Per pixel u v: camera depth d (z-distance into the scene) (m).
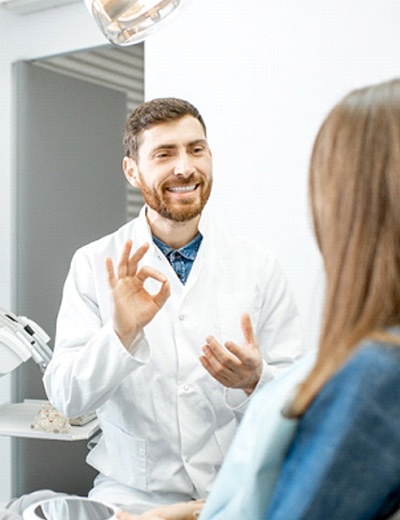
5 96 2.32
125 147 1.47
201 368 1.37
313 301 0.57
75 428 1.75
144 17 1.04
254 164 1.91
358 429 0.42
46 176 2.31
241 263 1.50
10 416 1.92
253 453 0.53
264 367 1.24
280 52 1.86
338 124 0.52
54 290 2.29
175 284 1.43
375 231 0.49
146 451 1.36
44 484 2.27
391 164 0.48
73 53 2.28
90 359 1.26
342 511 0.43
